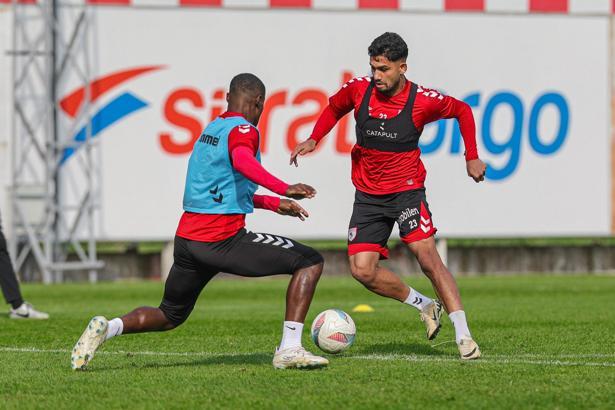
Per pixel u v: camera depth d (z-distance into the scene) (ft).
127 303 183.62
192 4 237.25
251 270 86.79
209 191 85.40
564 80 248.93
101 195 236.43
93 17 234.79
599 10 249.34
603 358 98.99
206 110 238.68
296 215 86.63
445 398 75.46
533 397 75.92
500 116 247.09
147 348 109.81
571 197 250.16
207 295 206.28
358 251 101.76
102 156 236.22
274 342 115.85
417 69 243.60
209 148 85.35
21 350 108.88
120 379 85.10
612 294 198.70
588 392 77.97
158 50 236.84
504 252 258.78
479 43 245.45
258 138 85.05
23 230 236.22
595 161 250.78
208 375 86.58
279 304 181.68
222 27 238.27
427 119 98.84
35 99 232.94
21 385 82.84
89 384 82.84
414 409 71.72
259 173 82.12
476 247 257.34
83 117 234.38
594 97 250.37
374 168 99.91
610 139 250.98
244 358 99.55
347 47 241.76
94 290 215.51
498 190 247.50
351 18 241.35
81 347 87.97
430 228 99.30
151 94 237.04
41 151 232.94
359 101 99.04
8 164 233.76
